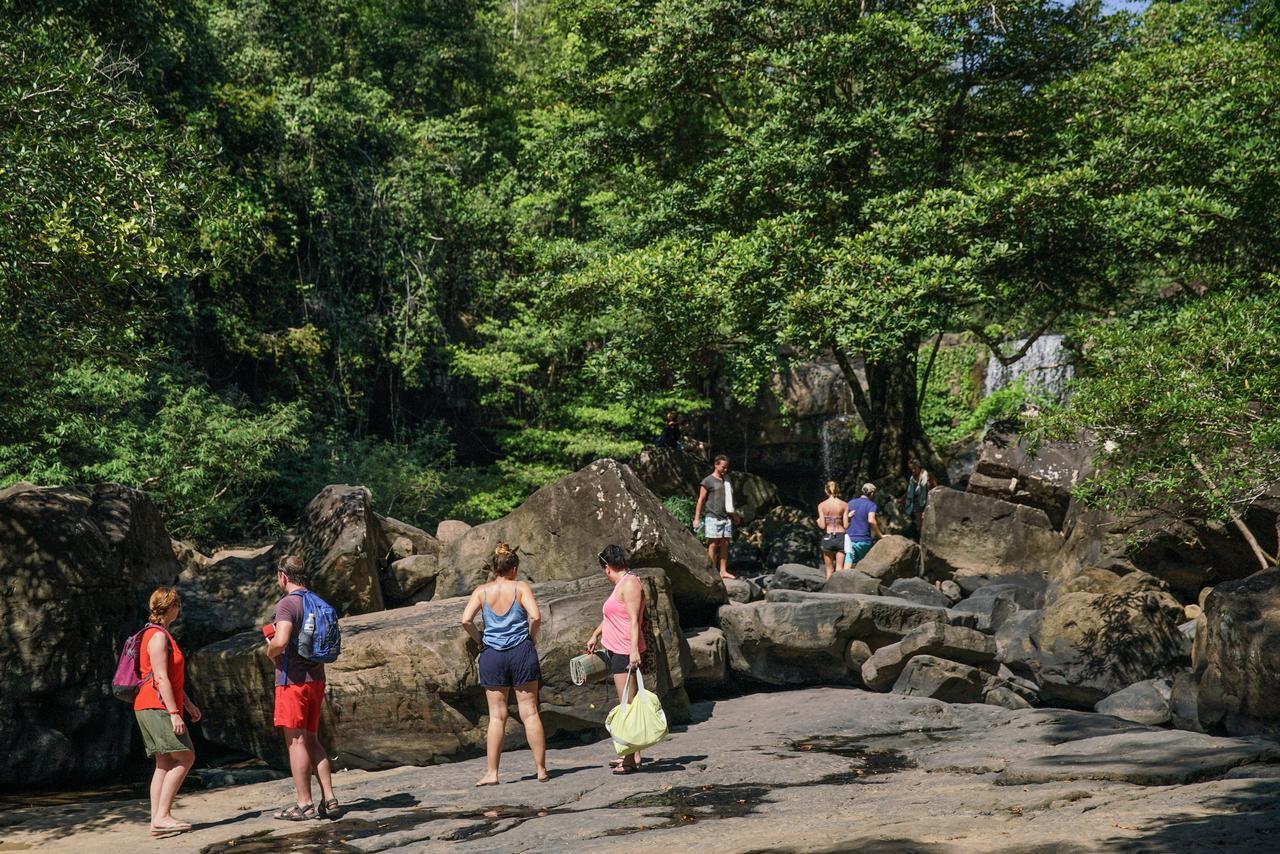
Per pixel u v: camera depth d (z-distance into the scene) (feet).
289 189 81.71
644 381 67.72
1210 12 73.15
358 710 30.35
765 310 60.18
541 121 87.45
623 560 26.00
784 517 77.36
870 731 29.63
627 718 24.77
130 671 22.70
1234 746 22.82
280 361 78.59
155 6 69.41
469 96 115.96
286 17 92.99
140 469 54.13
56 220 29.48
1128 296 66.69
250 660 31.94
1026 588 46.09
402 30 107.76
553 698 30.22
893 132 60.90
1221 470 33.86
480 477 79.25
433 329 87.86
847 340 54.34
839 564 55.83
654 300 62.54
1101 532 45.29
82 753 31.99
